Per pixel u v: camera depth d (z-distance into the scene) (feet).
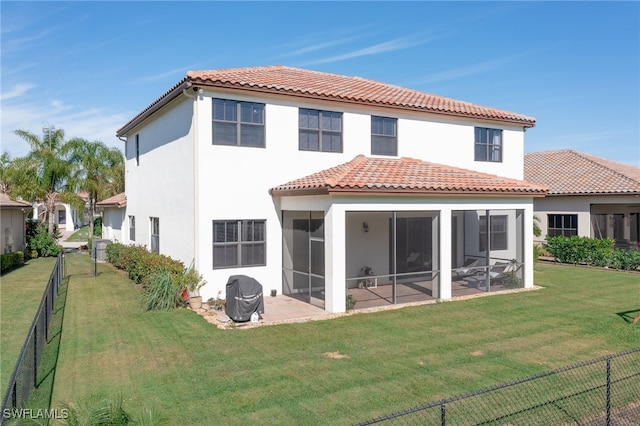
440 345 33.42
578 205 85.30
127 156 82.89
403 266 62.69
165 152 59.11
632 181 80.48
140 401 24.13
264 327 38.47
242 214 50.47
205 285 48.37
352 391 25.20
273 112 52.21
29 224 103.14
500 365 29.19
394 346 33.19
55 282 51.19
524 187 54.70
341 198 43.39
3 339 36.47
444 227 49.65
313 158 54.70
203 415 22.52
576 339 34.94
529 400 23.94
